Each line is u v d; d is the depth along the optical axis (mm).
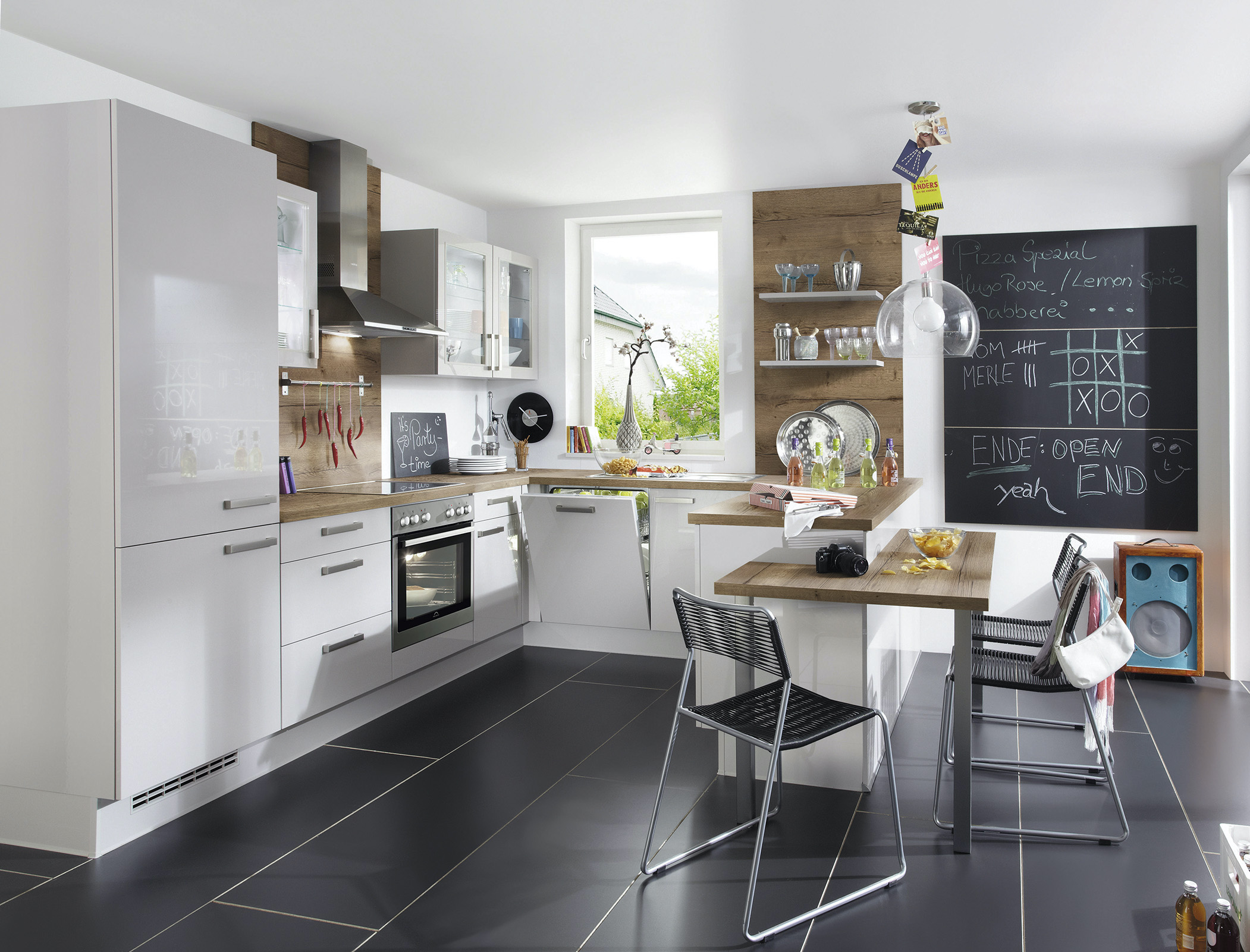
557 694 4391
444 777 3377
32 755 2826
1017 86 3578
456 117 3930
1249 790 3221
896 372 5219
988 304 5070
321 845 2822
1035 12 2914
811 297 5148
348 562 3734
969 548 3775
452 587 4520
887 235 5180
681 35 3094
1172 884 2568
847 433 5293
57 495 2756
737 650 2523
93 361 2691
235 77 3465
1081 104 3785
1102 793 3201
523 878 2613
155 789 2938
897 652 4016
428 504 4273
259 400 3252
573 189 5273
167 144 2824
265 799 3182
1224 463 4723
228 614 3127
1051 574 5051
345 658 3729
